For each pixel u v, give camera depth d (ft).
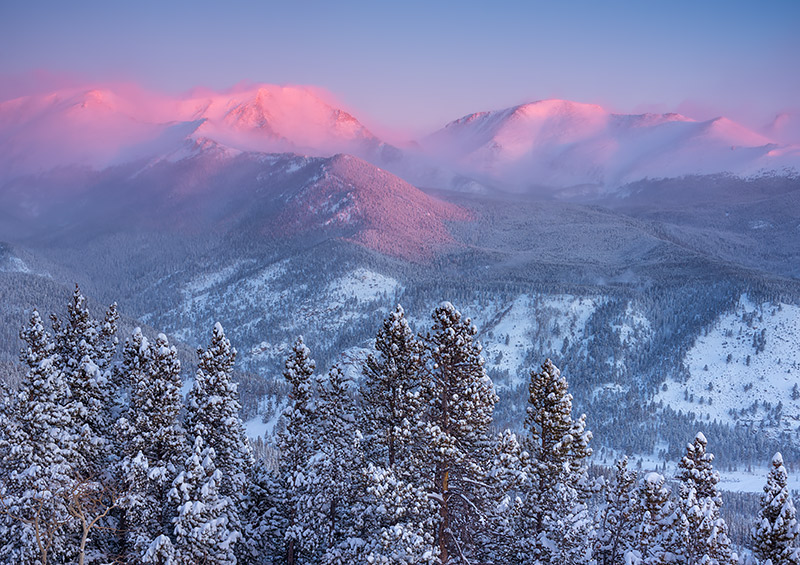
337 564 117.08
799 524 96.63
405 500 101.81
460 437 110.42
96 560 122.21
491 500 108.47
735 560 96.37
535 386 121.19
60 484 118.01
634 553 99.25
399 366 121.60
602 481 119.24
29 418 121.80
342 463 125.59
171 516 123.65
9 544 115.55
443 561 103.96
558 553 107.65
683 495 104.42
